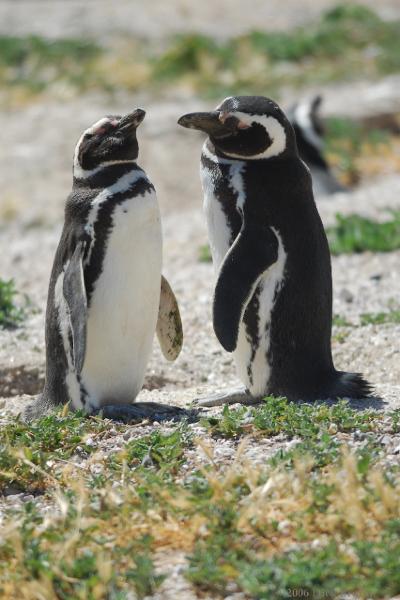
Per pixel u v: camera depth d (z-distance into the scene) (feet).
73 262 78.95
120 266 78.69
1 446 70.59
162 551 57.00
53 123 226.38
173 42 283.59
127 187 79.00
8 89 253.44
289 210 81.51
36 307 123.13
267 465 65.16
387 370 97.76
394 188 171.63
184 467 67.62
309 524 57.57
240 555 55.16
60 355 81.66
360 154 209.56
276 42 280.10
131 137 79.51
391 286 122.11
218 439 72.02
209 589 53.31
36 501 65.77
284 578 52.11
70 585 53.52
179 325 87.20
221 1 330.13
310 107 186.91
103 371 81.30
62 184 196.65
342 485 58.85
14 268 146.61
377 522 57.16
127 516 59.67
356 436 70.59
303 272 81.87
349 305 116.47
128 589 53.31
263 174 81.35
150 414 79.66
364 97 236.84
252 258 79.71
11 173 200.44
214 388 94.27
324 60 276.41
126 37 293.64
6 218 184.03
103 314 79.30
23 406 90.38
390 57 273.54
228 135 81.30
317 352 83.97
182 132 216.13
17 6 324.39
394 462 65.26
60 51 274.16
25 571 54.60
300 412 73.92
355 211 154.92
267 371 83.82
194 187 195.21
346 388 83.05
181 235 154.20
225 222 81.87
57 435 72.90
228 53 269.23
